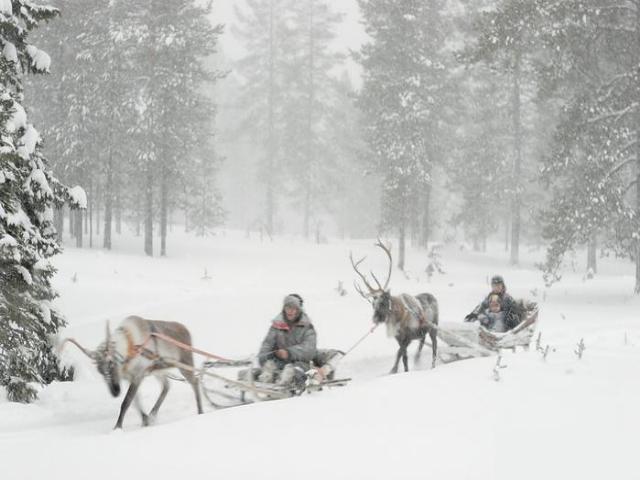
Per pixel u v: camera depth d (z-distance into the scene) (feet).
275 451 19.81
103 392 32.04
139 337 25.48
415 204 132.67
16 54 36.27
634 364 32.50
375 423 22.80
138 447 20.52
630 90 75.46
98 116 107.86
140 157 106.73
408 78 112.57
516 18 78.43
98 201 127.03
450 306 69.36
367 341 48.34
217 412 24.86
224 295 72.08
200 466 18.52
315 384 27.63
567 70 80.53
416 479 17.43
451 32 131.13
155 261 103.30
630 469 18.12
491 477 17.56
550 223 79.56
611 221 75.61
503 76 131.03
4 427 25.52
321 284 89.71
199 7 114.11
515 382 28.63
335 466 18.45
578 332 51.34
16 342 30.86
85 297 65.36
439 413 23.98
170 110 108.88
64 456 19.79
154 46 107.65
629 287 88.99
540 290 88.74
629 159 77.46
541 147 132.26
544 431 21.61
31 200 34.14
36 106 112.37
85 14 108.37
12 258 30.58
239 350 44.65
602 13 77.05
